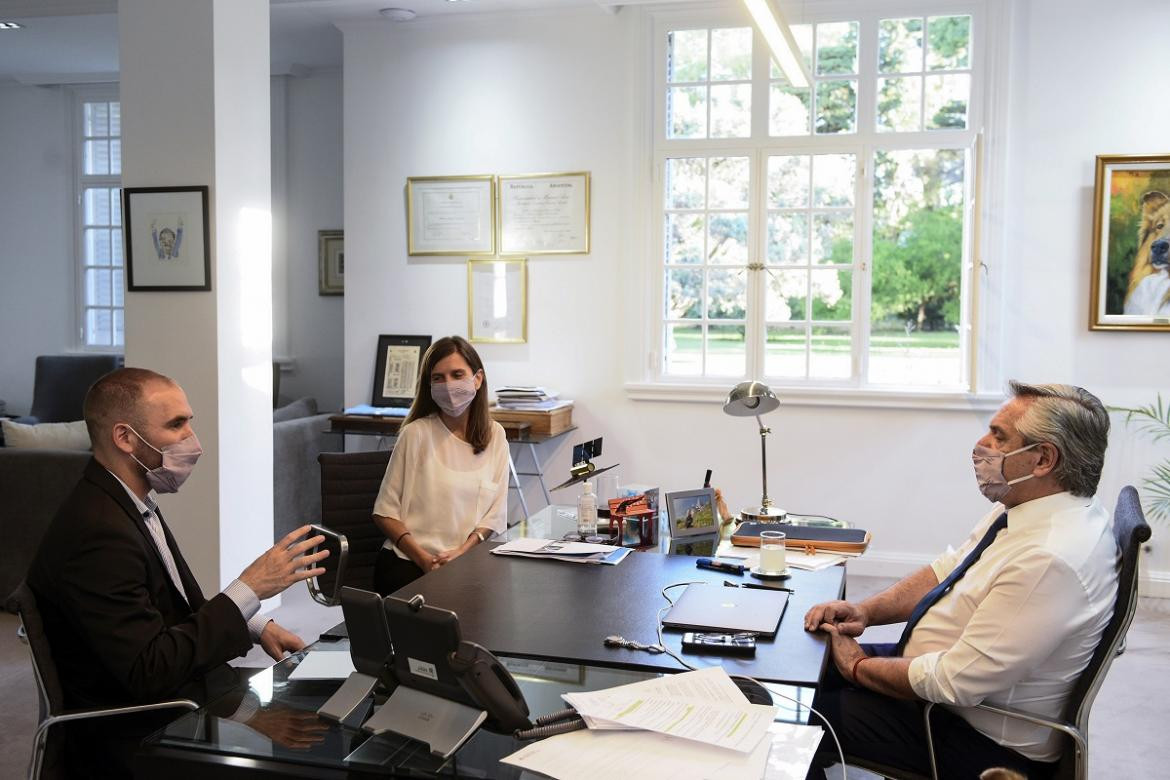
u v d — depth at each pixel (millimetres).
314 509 5605
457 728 1572
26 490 4535
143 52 4207
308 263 6938
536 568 2613
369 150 5734
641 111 5352
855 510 5215
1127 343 4871
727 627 2072
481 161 5590
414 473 3359
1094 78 4859
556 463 5578
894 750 2168
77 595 1970
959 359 5266
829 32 5219
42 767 1938
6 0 5445
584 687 1753
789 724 1611
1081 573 1959
